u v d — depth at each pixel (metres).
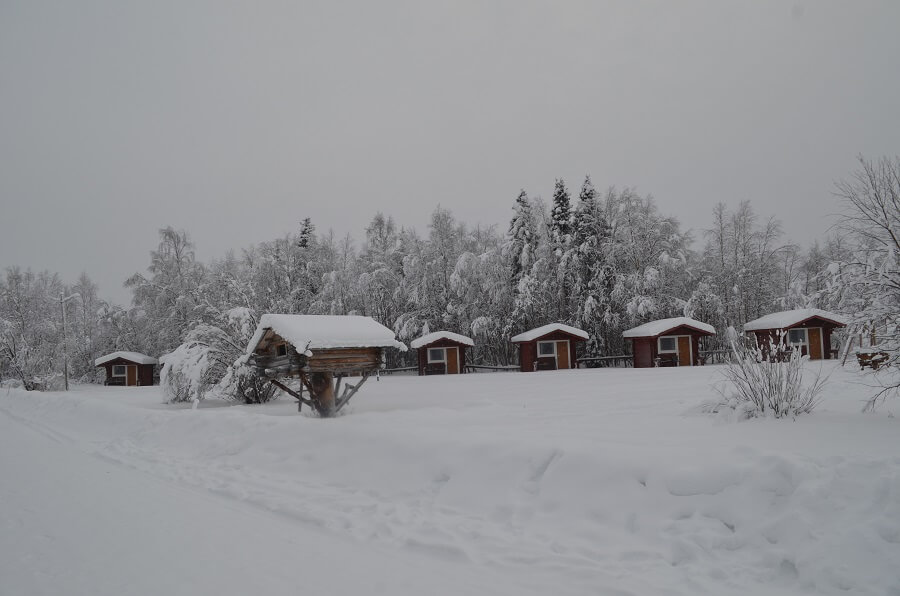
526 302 45.28
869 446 7.25
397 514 6.74
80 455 12.54
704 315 47.53
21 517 6.99
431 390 26.02
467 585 4.70
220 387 23.78
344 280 52.62
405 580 4.82
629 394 19.67
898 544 4.40
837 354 37.66
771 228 47.88
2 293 58.97
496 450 7.60
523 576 4.91
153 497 8.19
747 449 6.17
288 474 9.12
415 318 48.84
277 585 4.69
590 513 6.02
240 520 6.86
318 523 6.68
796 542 4.73
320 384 17.34
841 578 4.25
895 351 9.67
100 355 60.19
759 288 48.19
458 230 54.47
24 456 12.38
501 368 46.56
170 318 51.38
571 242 47.06
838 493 5.01
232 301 27.77
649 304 42.94
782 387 10.86
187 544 5.84
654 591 4.48
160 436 13.22
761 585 4.47
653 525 5.54
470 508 6.75
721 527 5.27
